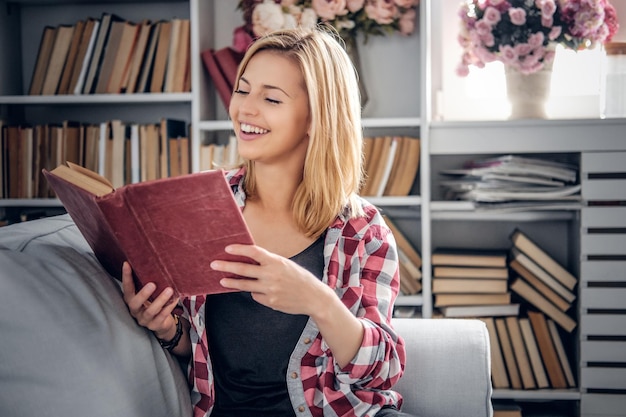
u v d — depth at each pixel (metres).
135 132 2.55
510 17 2.38
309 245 1.33
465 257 2.46
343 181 1.34
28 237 1.14
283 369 1.25
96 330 1.03
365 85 2.71
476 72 2.78
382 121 2.46
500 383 2.45
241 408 1.25
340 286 1.30
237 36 2.59
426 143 2.43
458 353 1.42
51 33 2.61
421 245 2.70
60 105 2.82
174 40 2.56
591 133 2.35
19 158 2.60
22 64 2.81
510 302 2.57
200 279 1.04
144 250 1.02
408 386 1.40
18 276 0.99
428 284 2.44
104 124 2.56
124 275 1.09
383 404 1.27
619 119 2.33
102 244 1.09
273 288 1.04
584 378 2.39
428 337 1.44
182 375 1.27
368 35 2.69
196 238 0.99
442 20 2.77
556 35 2.38
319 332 1.25
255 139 1.27
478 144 2.41
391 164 2.49
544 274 2.44
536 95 2.46
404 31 2.61
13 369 0.97
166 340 1.26
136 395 1.06
